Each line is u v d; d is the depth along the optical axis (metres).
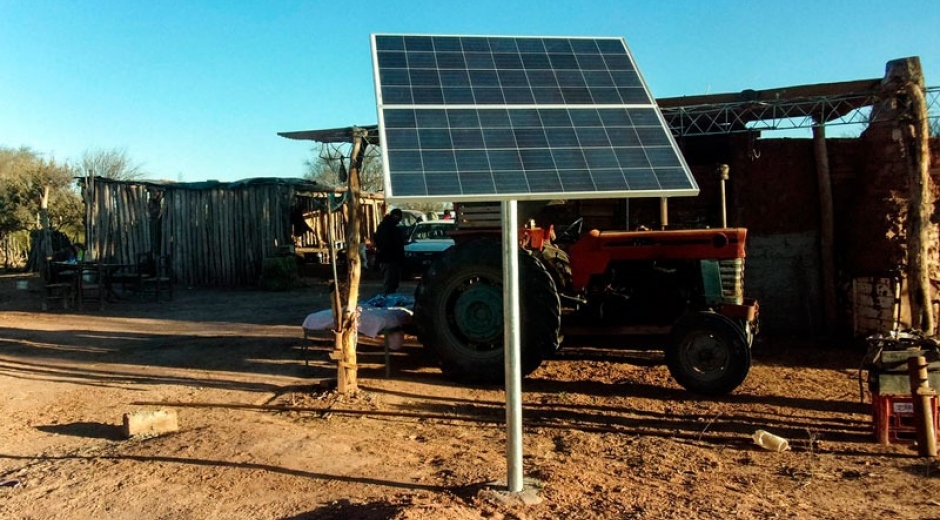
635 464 5.42
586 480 4.99
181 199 20.62
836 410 6.97
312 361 9.26
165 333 11.66
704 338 7.48
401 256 12.85
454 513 4.19
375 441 5.95
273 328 12.18
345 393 7.36
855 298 10.23
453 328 8.20
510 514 4.30
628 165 4.50
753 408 7.06
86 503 4.68
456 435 6.21
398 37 5.41
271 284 18.91
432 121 4.59
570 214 10.32
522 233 8.65
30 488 4.96
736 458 5.58
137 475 5.14
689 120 10.74
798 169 10.91
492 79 5.12
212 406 7.09
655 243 8.20
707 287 7.95
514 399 4.50
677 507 4.49
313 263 22.77
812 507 4.52
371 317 8.41
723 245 7.96
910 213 7.27
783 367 8.89
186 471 5.20
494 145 4.49
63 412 6.93
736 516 4.35
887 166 9.87
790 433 6.25
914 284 7.19
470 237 9.82
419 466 5.33
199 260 20.55
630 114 4.99
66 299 15.24
